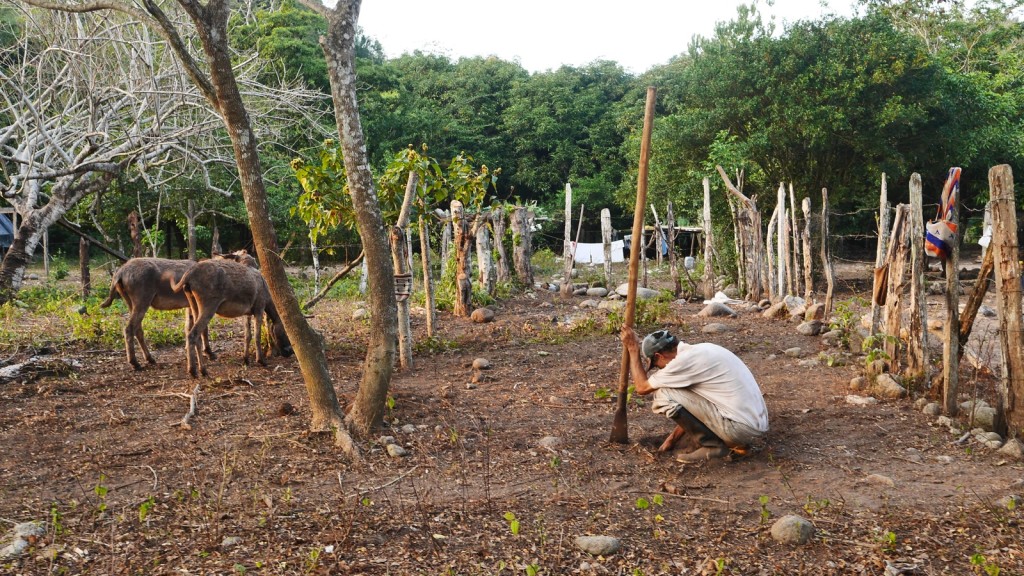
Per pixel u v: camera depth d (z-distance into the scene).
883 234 9.12
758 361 9.59
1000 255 6.46
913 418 7.07
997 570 4.12
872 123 18.50
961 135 19.94
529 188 40.88
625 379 6.33
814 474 5.80
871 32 18.81
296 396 7.80
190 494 5.23
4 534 4.58
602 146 39.84
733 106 20.00
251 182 6.27
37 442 6.30
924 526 4.88
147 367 9.15
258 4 29.33
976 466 5.94
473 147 39.16
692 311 14.17
